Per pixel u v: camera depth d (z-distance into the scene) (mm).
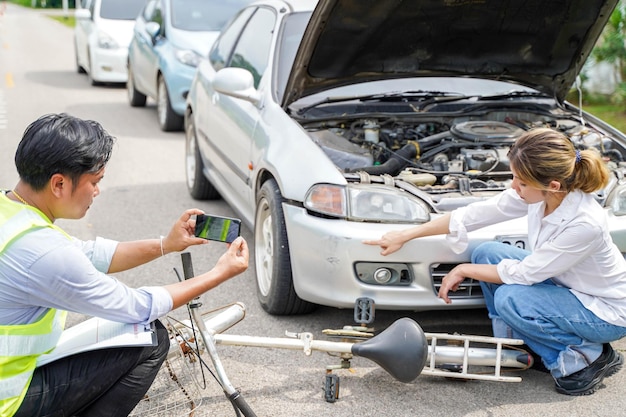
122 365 2633
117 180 7219
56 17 40875
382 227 3664
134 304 2521
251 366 3719
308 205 3799
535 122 4891
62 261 2361
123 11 12727
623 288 3365
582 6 4660
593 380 3441
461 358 3428
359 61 4750
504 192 3592
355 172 4070
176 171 7578
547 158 3133
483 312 4344
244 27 5762
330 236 3674
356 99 4867
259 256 4418
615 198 3844
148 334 2656
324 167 3869
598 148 4539
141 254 2914
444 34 4758
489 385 3564
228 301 4508
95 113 10508
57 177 2383
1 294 2355
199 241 2836
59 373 2561
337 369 3508
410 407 3357
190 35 9273
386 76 4996
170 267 5043
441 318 4246
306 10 5156
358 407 3354
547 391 3518
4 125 9422
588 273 3340
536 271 3338
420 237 3598
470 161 4285
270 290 4137
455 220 3566
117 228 5809
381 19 4453
